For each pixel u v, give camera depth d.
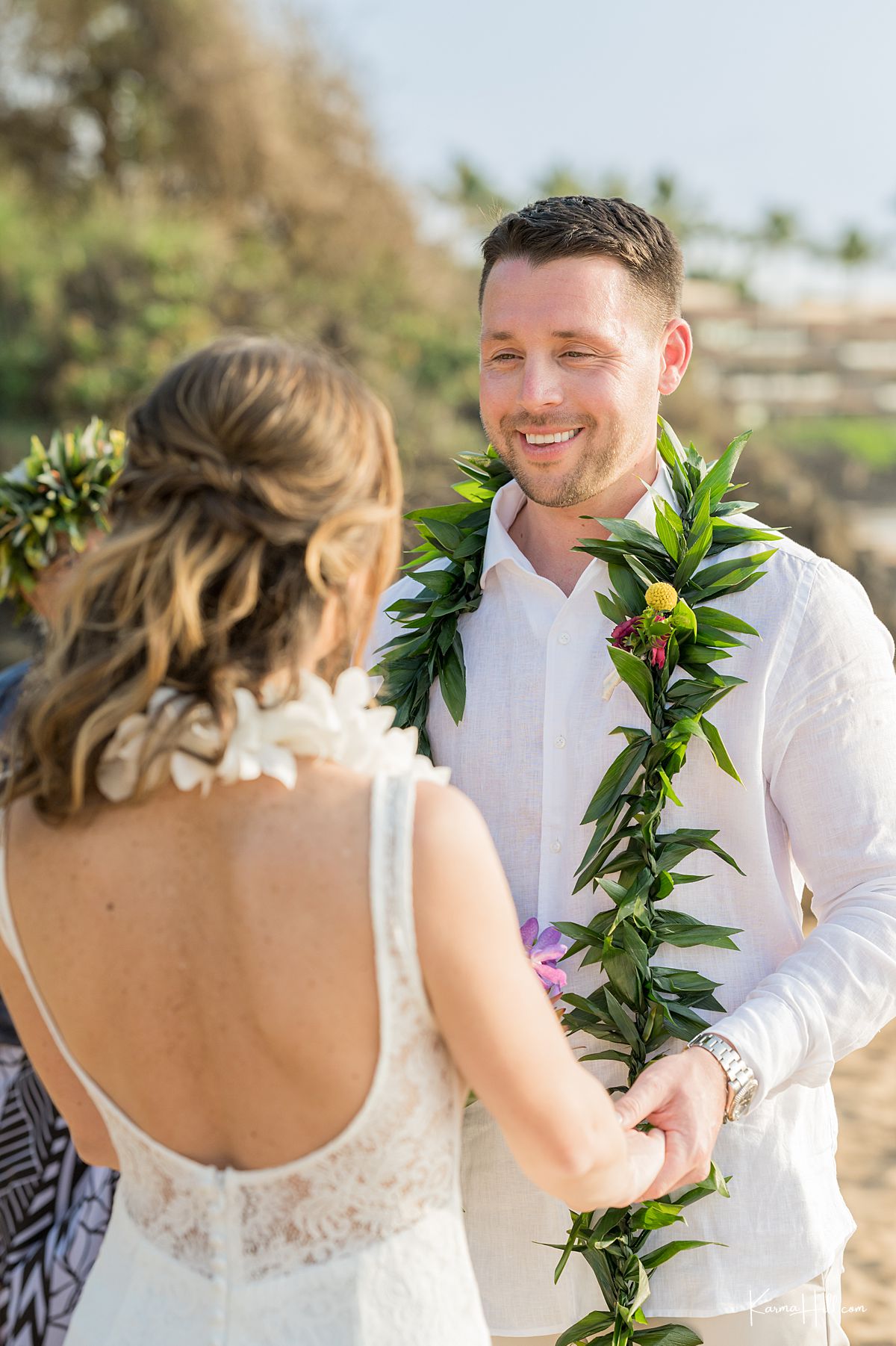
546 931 1.72
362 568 1.20
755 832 1.72
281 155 13.54
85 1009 1.20
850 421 46.91
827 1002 1.60
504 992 1.13
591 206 1.77
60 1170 2.38
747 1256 1.67
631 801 1.72
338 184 13.70
